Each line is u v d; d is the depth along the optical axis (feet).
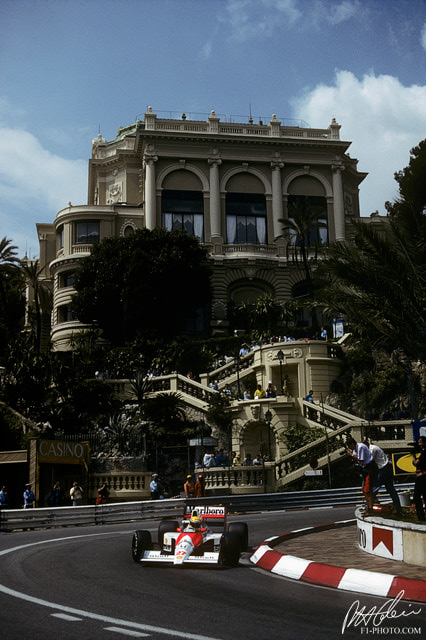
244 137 230.48
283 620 26.71
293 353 143.33
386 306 71.10
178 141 228.63
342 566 38.14
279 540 50.01
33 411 139.85
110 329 202.69
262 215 230.89
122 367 164.86
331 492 95.76
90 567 40.88
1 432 131.44
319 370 142.92
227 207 229.04
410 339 70.85
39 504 106.63
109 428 131.34
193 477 119.34
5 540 59.77
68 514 76.89
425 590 31.24
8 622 25.18
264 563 41.32
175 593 32.32
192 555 41.81
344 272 70.38
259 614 27.73
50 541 57.93
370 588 32.99
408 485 97.04
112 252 199.11
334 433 113.60
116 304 197.36
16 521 71.41
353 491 97.86
